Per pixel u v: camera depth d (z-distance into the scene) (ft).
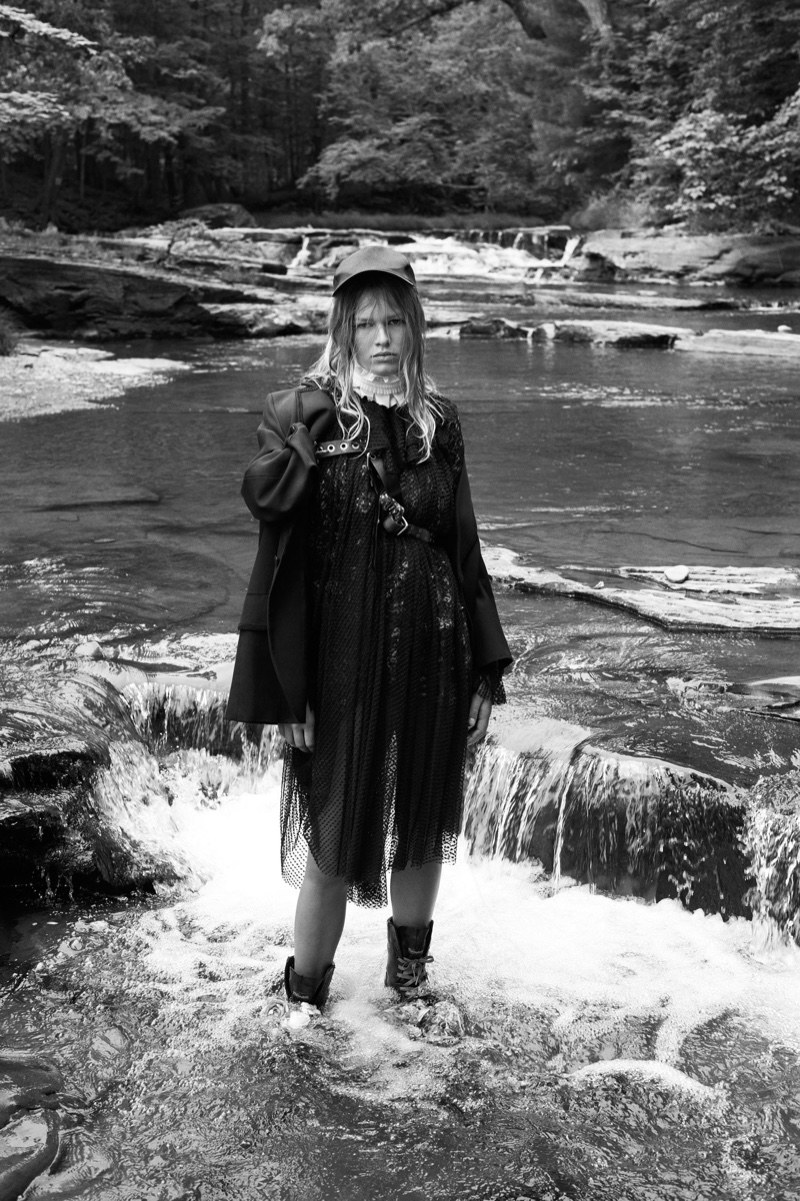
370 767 7.83
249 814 12.34
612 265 91.25
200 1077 8.16
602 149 114.52
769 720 12.05
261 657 7.65
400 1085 8.13
